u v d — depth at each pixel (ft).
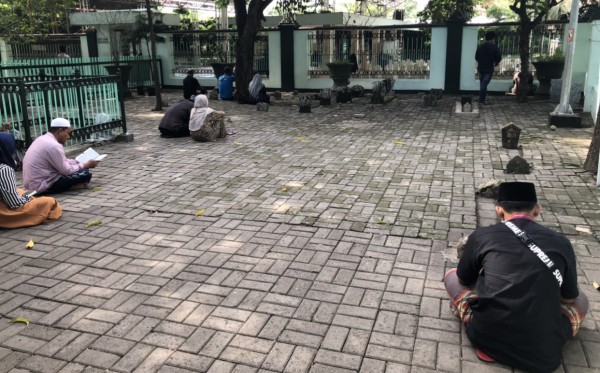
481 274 10.56
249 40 49.60
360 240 16.16
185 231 17.08
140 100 54.34
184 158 27.17
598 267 14.08
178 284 13.52
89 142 30.01
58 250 15.71
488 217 17.95
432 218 17.89
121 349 10.80
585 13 48.67
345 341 10.97
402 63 57.47
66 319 11.95
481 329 10.04
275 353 10.60
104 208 19.42
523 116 39.63
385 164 25.31
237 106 48.52
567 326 9.84
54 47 71.41
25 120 25.09
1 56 71.10
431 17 63.57
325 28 58.08
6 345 10.98
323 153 27.89
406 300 12.56
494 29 53.78
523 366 9.55
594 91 37.24
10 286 13.52
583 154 26.55
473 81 54.85
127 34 67.15
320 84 60.49
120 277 13.94
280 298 12.74
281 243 15.99
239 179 23.00
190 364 10.28
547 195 20.16
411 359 10.35
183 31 64.34
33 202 17.69
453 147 28.94
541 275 9.43
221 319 11.86
